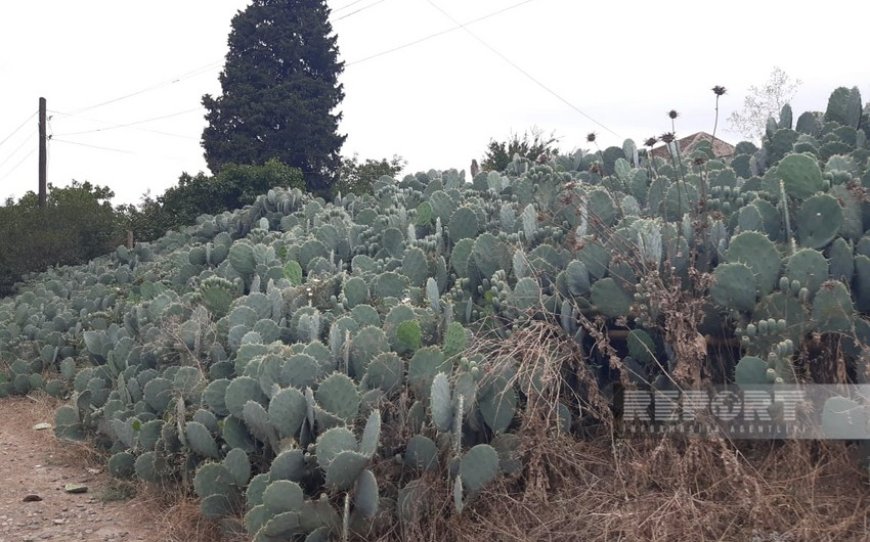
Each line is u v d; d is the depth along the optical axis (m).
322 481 4.34
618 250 4.93
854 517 3.64
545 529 3.96
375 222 8.14
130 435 5.98
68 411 6.93
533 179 7.52
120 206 20.77
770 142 8.03
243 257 7.76
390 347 5.02
